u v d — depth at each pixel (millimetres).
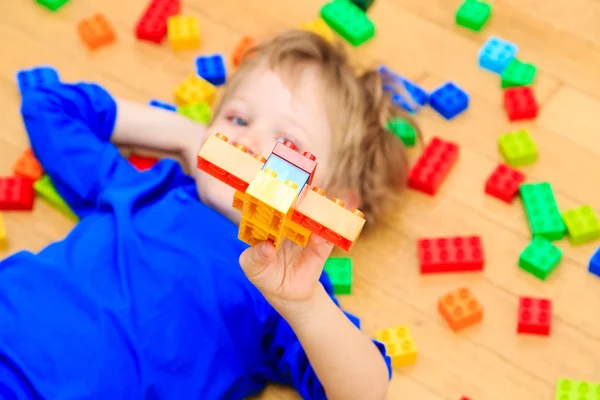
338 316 1212
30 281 1309
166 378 1280
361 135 1455
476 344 1467
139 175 1467
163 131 1570
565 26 1834
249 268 1049
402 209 1600
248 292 1334
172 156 1596
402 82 1703
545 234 1555
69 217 1560
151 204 1431
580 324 1485
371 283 1523
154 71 1748
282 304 1143
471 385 1431
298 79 1417
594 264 1517
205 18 1822
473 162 1656
